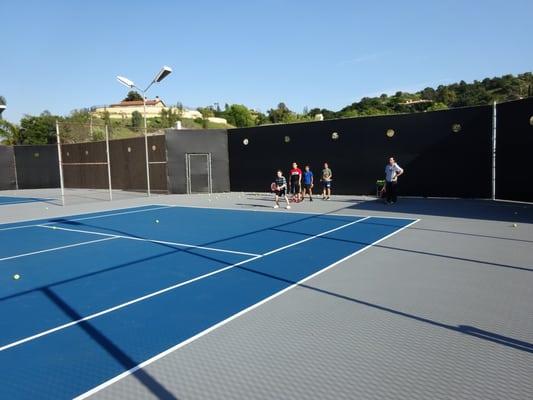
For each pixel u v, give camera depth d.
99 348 4.48
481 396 3.35
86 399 3.51
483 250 8.34
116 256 8.88
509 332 4.54
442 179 18.94
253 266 7.66
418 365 3.88
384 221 12.52
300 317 5.13
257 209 16.66
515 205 15.46
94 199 23.17
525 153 15.83
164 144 26.23
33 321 5.33
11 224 14.32
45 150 34.75
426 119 19.19
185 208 17.75
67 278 7.29
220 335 4.69
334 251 8.68
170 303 5.82
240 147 25.34
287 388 3.57
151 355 4.27
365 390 3.50
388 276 6.75
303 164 23.03
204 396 3.50
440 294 5.81
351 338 4.49
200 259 8.34
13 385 3.79
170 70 20.25
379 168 20.70
